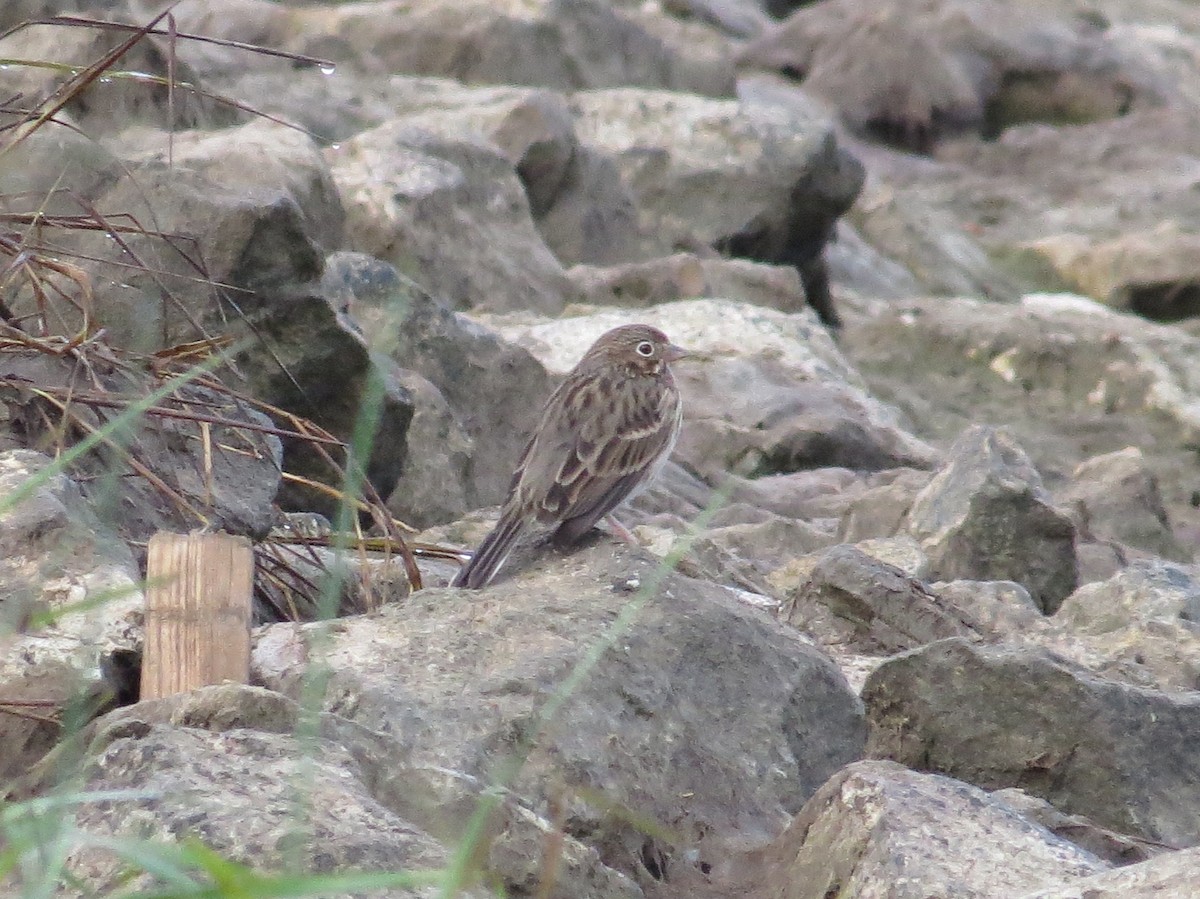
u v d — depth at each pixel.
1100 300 35.31
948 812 7.73
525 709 8.45
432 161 22.45
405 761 7.98
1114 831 9.32
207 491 10.27
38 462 9.26
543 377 17.62
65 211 12.98
